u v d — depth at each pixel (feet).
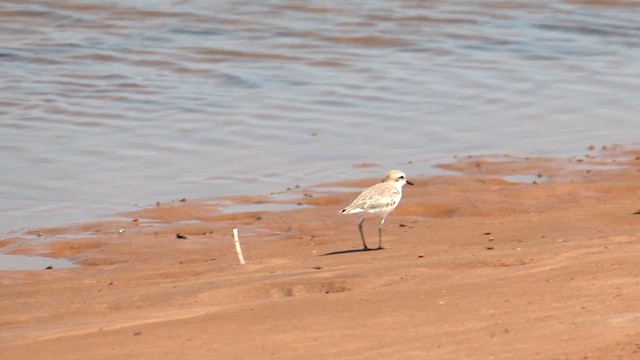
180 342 40.91
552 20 168.66
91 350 40.83
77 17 165.68
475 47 151.53
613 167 90.79
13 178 91.71
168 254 68.18
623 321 39.52
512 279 47.29
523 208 77.92
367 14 168.76
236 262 62.03
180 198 85.20
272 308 45.06
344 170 93.20
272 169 93.97
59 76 134.51
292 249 66.18
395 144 102.83
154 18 166.30
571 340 38.04
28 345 42.32
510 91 125.90
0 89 126.93
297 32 158.71
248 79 133.39
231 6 173.99
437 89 127.34
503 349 37.70
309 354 38.55
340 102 121.29
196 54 146.92
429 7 174.50
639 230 61.93
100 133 107.76
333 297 46.26
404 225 71.56
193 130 109.09
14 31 157.99
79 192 87.51
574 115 114.01
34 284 57.88
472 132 107.24
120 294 52.11
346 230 71.77
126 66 140.67
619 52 149.59
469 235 65.62
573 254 52.26
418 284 48.01
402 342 39.24
